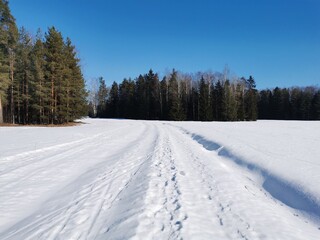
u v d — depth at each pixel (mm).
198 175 8266
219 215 5094
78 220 4875
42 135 20281
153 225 4547
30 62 37406
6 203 5902
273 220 4945
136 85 89750
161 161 10422
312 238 4383
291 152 11789
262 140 17109
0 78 30891
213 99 71188
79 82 42000
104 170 8867
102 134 22672
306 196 6086
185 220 4766
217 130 27484
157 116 79938
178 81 76750
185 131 27688
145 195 6082
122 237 4145
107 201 5863
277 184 7352
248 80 85375
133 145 15648
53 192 6648
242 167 10016
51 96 37719
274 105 88500
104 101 102312
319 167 8531
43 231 4469
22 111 43750
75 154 12016
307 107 84812
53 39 37344
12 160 10281
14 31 30859
